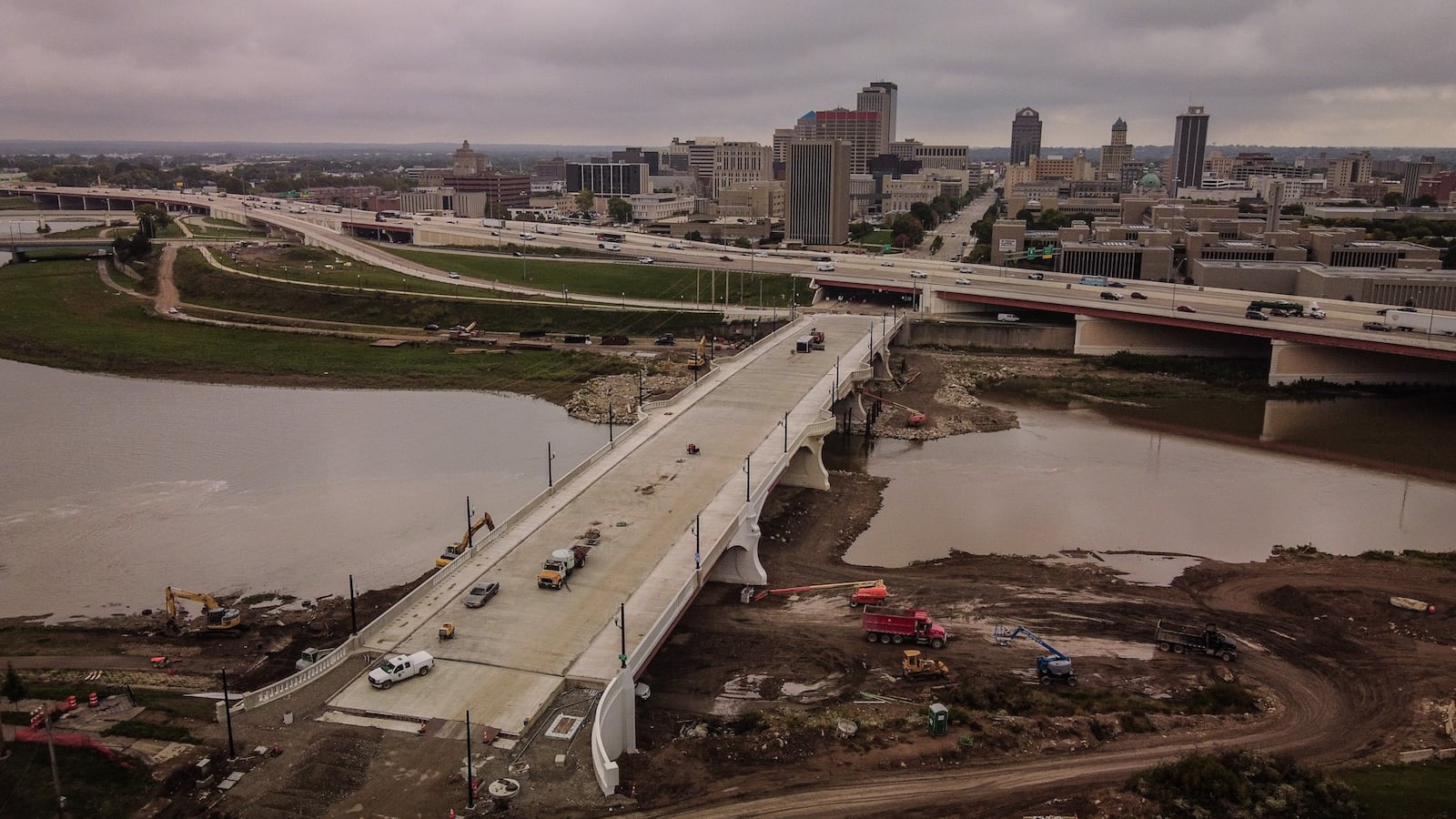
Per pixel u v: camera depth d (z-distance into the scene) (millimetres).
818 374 175500
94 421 172875
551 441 160625
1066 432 172625
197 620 98938
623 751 75250
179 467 146875
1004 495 139875
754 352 196250
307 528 123000
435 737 69875
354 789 64500
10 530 122125
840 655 93188
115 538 119750
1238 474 149500
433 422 173500
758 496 112375
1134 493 140625
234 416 177500
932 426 174500
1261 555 118438
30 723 75188
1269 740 79125
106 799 64250
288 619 99438
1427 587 107875
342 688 76000
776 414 148125
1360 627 99500
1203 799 68312
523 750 68938
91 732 72625
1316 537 124375
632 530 104312
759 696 86000
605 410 179000
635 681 82500
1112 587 109062
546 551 99250
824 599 105750
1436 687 88000
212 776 66062
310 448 156750
